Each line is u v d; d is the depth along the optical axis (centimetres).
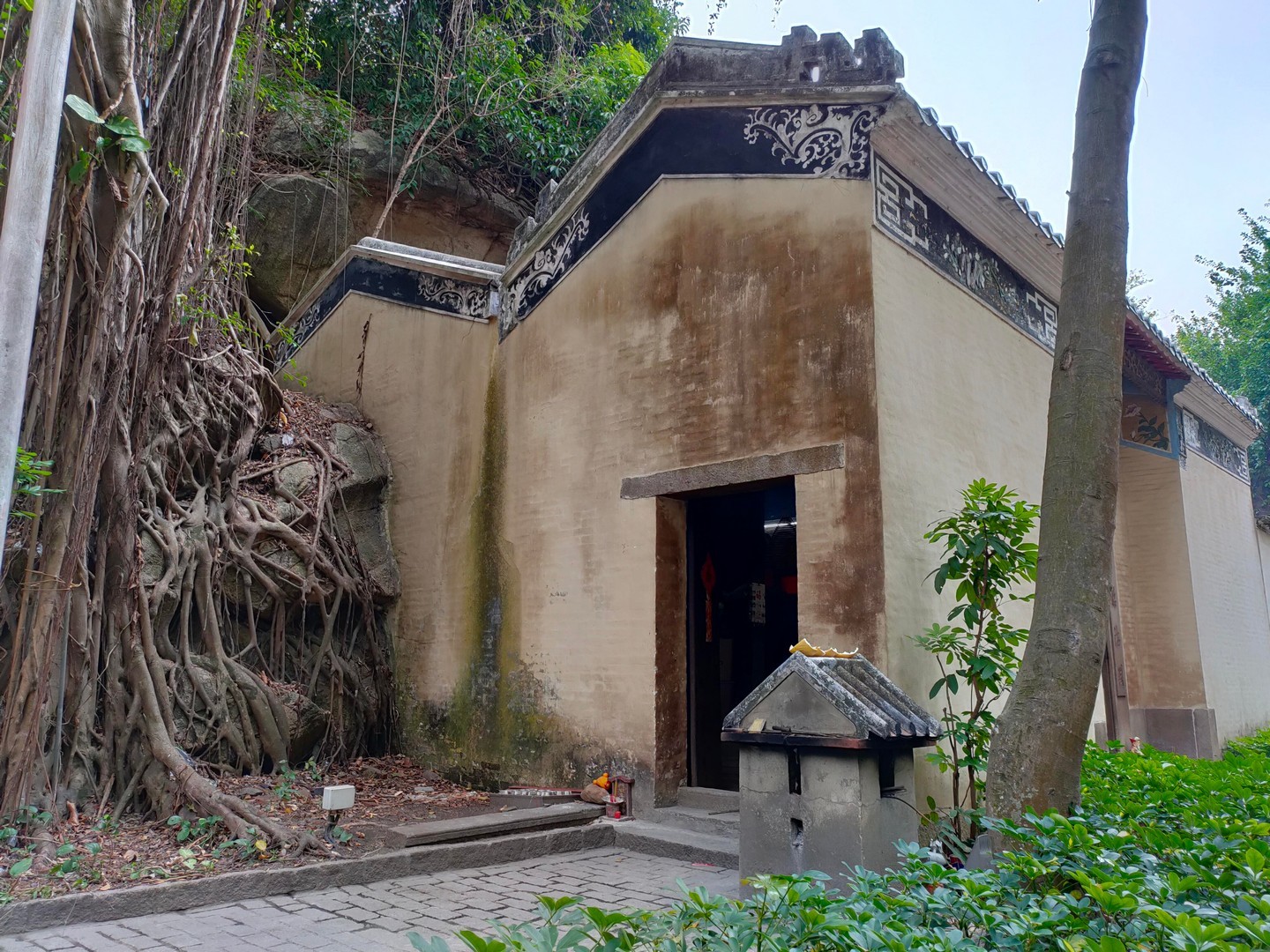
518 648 767
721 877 536
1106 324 409
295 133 1186
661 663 662
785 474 611
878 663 548
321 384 1079
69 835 533
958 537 572
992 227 733
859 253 607
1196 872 293
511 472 807
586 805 654
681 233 705
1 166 493
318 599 814
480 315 880
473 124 1327
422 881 521
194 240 676
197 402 755
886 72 604
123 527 624
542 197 838
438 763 813
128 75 509
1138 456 1073
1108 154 423
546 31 1463
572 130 1391
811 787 413
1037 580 404
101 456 574
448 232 1366
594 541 721
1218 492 1186
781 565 761
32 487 504
